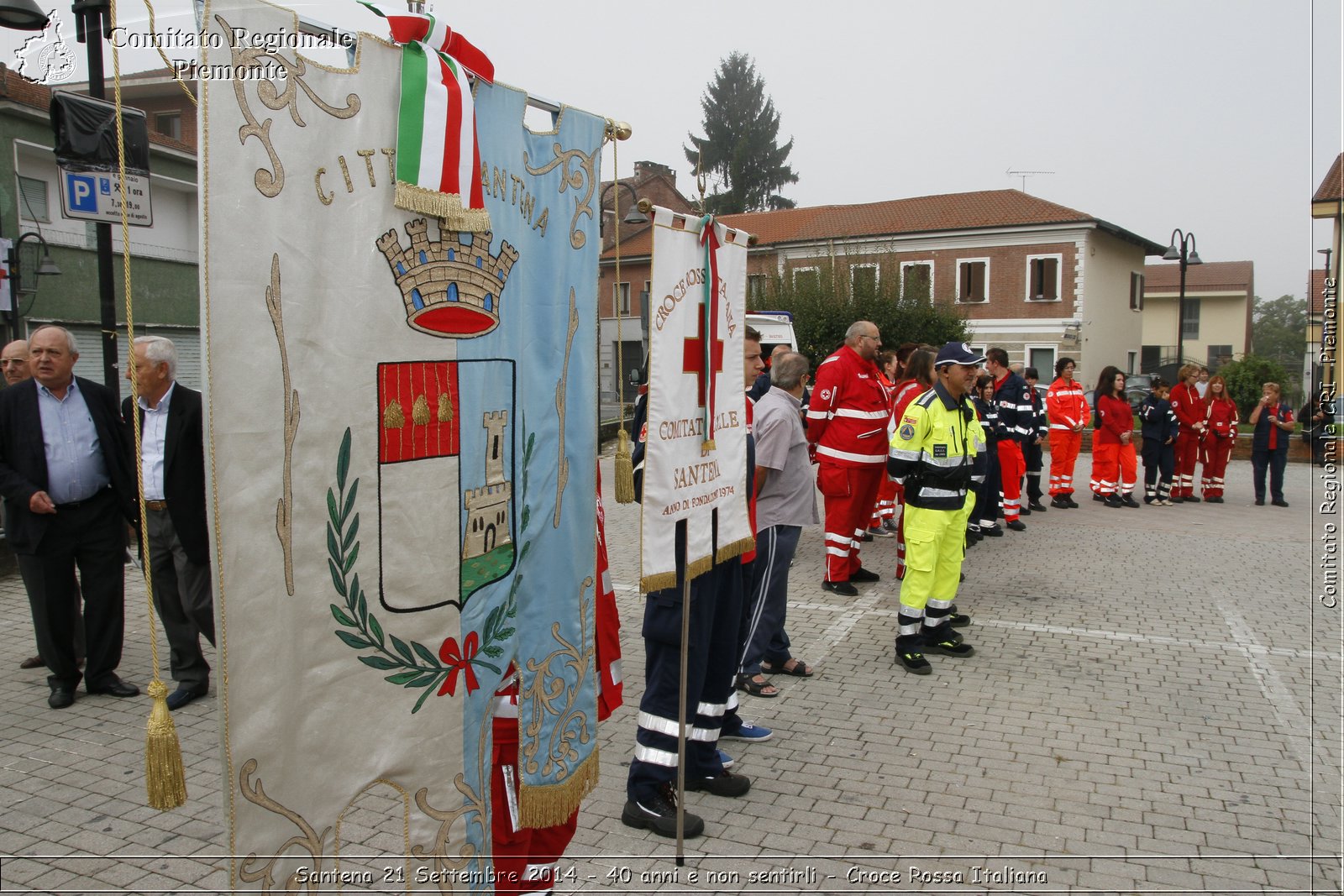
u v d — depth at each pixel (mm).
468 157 2158
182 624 5305
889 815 4145
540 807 2736
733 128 55844
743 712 5391
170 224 17219
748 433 4488
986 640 6840
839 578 8055
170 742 1859
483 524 2357
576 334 2775
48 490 5102
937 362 6066
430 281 2131
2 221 13414
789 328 12945
